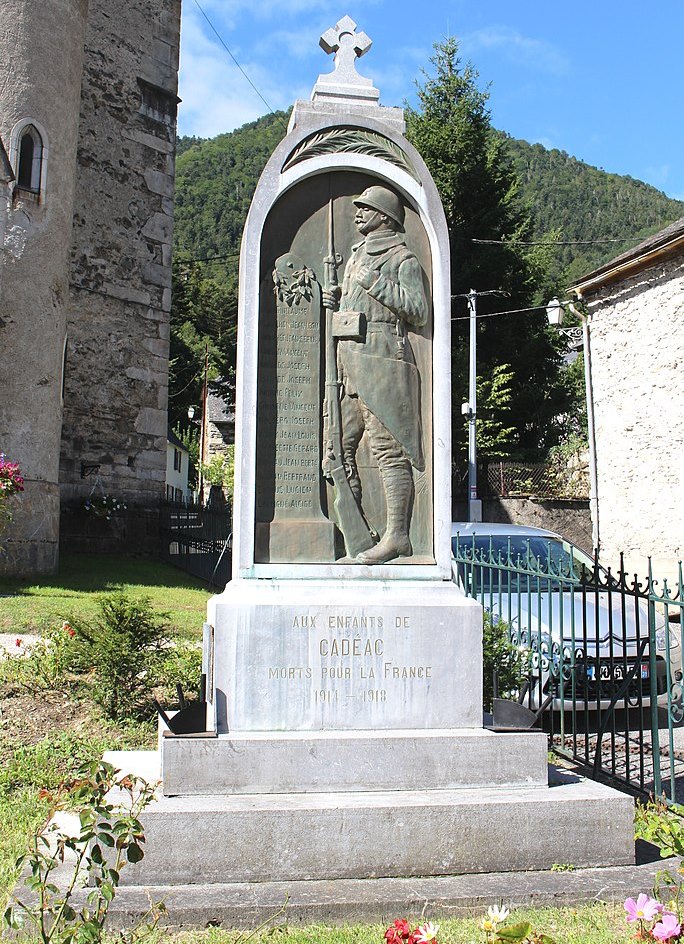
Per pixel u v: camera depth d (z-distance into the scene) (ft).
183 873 11.94
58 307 47.42
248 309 15.10
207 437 168.66
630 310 60.85
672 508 56.75
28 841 12.35
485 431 87.97
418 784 13.44
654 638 17.30
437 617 14.46
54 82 47.93
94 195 61.05
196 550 52.95
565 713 24.47
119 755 15.07
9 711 20.01
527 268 93.45
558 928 11.22
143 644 21.35
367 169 16.02
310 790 13.14
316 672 13.96
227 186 205.77
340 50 16.47
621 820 13.19
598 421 63.41
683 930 9.30
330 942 10.72
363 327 15.76
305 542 15.06
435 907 11.66
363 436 15.74
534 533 31.65
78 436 59.00
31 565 43.39
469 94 96.58
